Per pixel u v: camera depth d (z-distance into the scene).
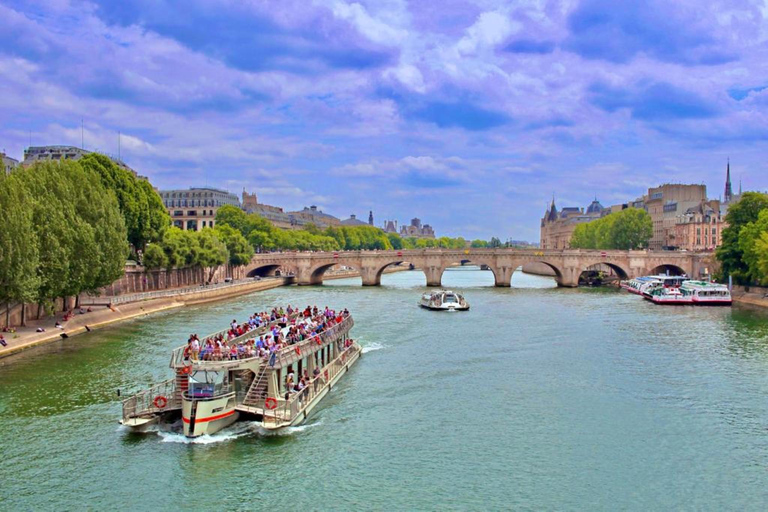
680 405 55.69
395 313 112.69
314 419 51.12
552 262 178.25
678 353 76.12
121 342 80.00
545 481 40.88
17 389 57.75
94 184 101.00
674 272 188.62
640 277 162.62
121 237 97.62
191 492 38.78
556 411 53.97
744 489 40.03
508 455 44.78
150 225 132.25
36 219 83.44
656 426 50.53
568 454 45.03
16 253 74.25
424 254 180.25
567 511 37.19
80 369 65.12
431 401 56.38
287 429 47.88
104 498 38.03
